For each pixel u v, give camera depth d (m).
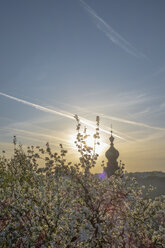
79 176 9.73
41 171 9.88
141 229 8.89
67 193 9.21
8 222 8.16
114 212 9.36
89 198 9.15
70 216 7.70
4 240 7.29
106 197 9.41
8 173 12.27
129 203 9.53
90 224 8.07
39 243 7.29
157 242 7.97
